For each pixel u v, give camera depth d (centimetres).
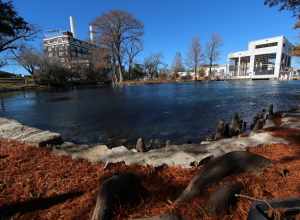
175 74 5462
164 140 618
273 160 265
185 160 279
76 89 2975
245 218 162
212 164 221
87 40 4588
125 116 991
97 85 3881
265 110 941
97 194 197
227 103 1326
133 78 5216
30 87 2859
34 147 353
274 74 4669
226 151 309
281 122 545
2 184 234
